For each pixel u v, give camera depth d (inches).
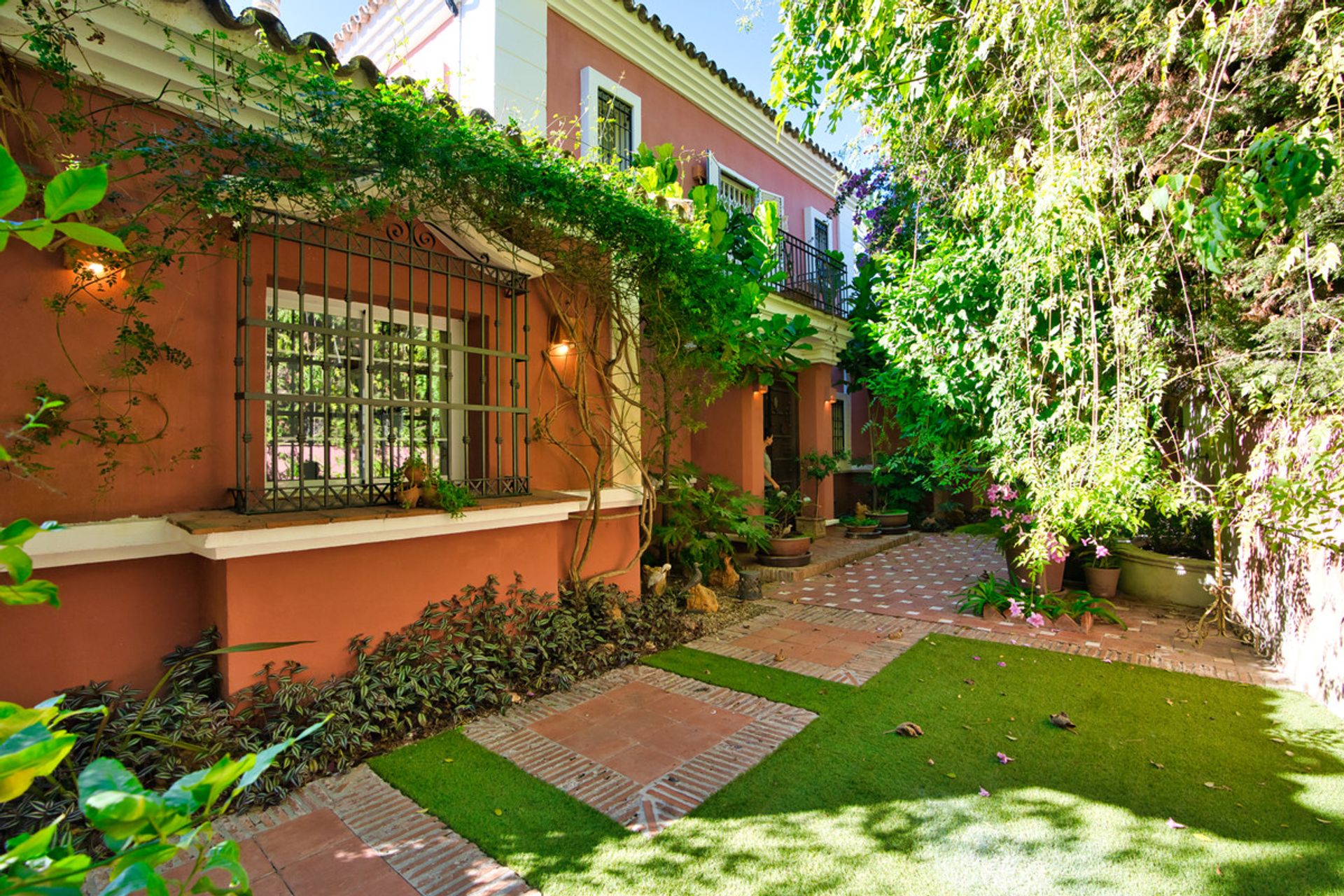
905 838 102.4
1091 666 181.3
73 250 122.1
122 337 126.6
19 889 22.5
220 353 146.1
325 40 149.9
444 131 147.7
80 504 126.6
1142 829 104.0
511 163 159.8
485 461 189.0
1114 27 137.7
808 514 417.7
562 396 217.9
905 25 143.4
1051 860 96.7
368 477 175.5
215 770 25.8
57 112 124.3
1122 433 137.6
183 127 130.9
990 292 210.7
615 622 198.7
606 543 225.5
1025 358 171.0
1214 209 82.7
